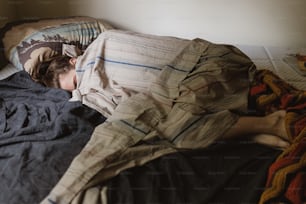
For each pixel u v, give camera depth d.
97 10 1.91
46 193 0.89
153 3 1.85
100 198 0.88
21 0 1.91
